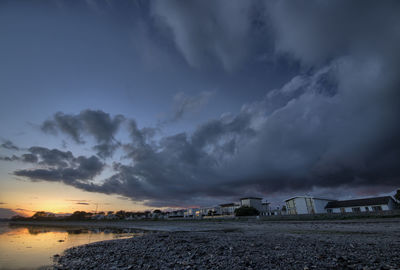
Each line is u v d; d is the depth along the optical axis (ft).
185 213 341.62
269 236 64.39
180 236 75.56
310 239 53.36
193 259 36.32
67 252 57.06
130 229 164.96
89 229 196.75
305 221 129.29
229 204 306.76
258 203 266.57
